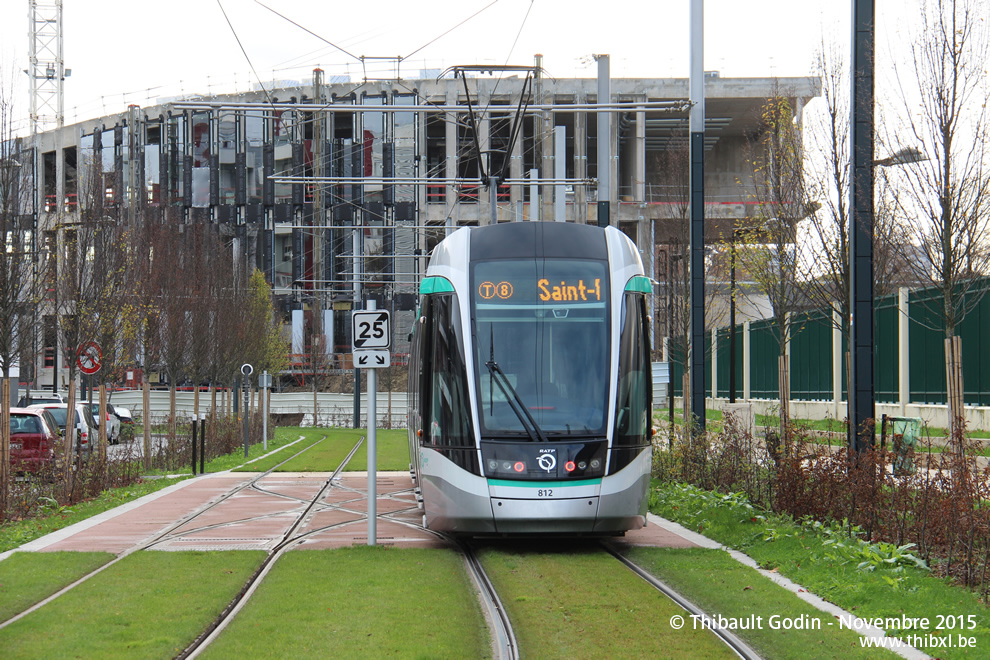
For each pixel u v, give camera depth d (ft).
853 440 45.09
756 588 32.07
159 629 26.53
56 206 89.56
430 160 238.07
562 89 213.46
